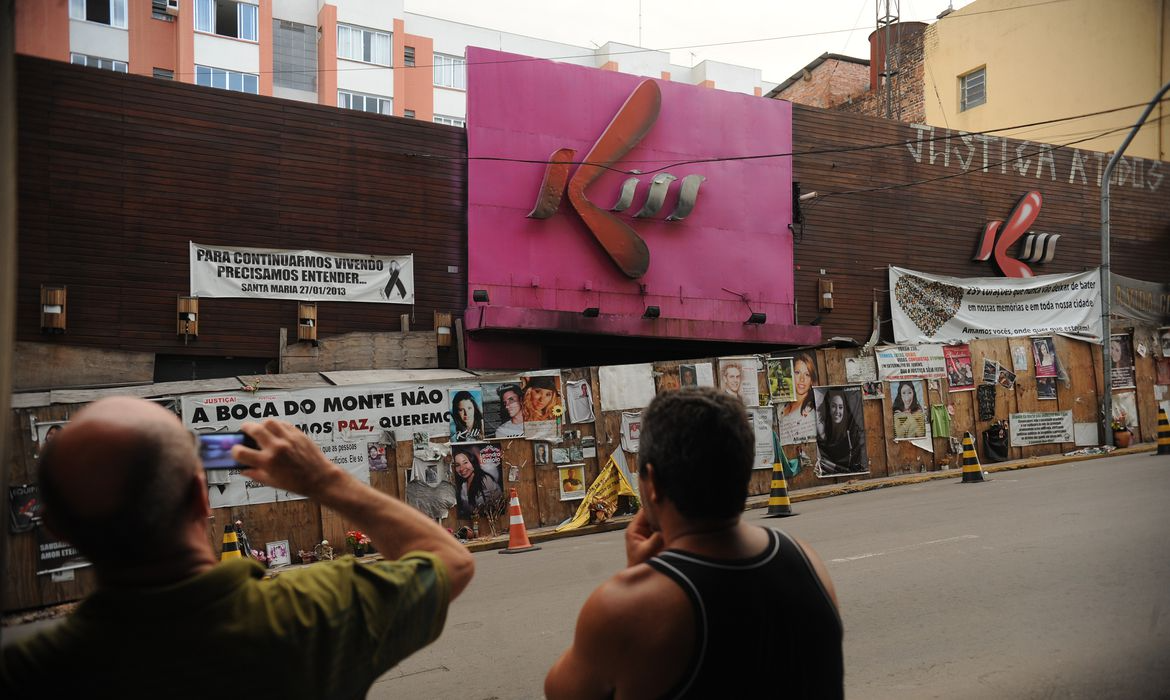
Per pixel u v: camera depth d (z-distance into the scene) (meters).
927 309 22.45
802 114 21.47
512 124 18.05
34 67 14.36
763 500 16.72
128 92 15.05
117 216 14.81
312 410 14.22
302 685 1.48
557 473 15.85
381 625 1.60
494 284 17.69
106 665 1.40
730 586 1.82
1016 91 28.58
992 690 4.80
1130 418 23.03
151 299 14.97
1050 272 24.67
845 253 21.81
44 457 1.43
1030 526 9.95
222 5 37.78
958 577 7.55
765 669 1.81
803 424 18.55
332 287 16.44
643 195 19.17
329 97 41.88
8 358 1.63
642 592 1.83
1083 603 6.43
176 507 1.46
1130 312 25.58
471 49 17.80
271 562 13.27
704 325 18.97
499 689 5.50
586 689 1.86
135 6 35.81
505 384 15.67
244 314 15.72
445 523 14.86
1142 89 25.34
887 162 22.56
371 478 14.51
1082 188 25.30
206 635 1.42
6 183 1.66
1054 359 21.94
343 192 16.72
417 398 14.98
